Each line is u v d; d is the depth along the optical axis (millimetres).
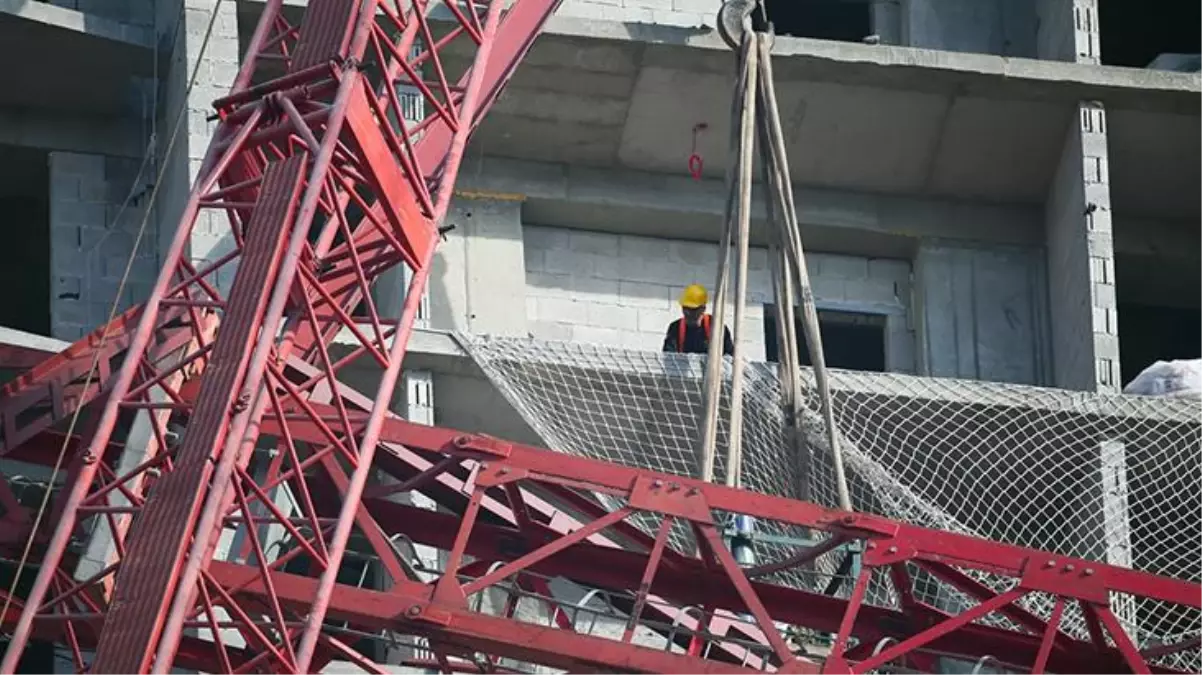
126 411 85000
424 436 82312
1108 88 109500
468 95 88125
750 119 94438
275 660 78000
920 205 114000
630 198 111250
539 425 99625
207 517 76562
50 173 109000
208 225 101062
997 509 103250
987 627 85938
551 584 99812
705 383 91625
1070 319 110375
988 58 109000
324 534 80750
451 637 79688
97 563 80688
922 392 101312
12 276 115500
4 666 76812
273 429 82688
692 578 85000
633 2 112000
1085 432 102188
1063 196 111750
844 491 92062
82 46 107125
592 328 110688
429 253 84625
